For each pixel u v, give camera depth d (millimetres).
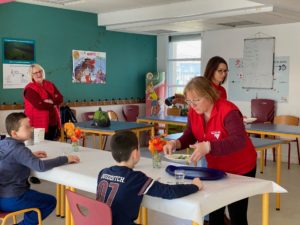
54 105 5391
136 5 6941
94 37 7969
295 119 6633
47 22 7133
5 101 6602
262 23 6992
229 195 2158
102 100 8242
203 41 8305
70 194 2146
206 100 2451
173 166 2639
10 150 2736
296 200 4672
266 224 2400
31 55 6926
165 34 9016
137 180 2041
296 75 6977
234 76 7820
